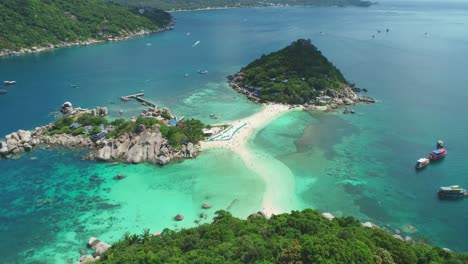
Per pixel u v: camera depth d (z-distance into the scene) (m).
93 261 70.25
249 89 187.75
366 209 96.25
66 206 97.00
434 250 66.56
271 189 103.44
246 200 98.38
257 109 165.12
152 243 73.56
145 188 104.50
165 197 100.12
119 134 128.75
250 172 111.94
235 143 130.38
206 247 68.38
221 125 145.25
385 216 93.69
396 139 134.75
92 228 88.38
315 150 126.44
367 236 67.81
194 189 103.62
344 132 140.75
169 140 125.31
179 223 89.62
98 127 136.38
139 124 129.62
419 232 88.31
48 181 108.81
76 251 81.12
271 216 85.38
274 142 132.12
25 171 114.25
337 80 189.25
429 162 118.88
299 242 61.38
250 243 65.19
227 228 75.56
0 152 123.19
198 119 153.25
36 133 137.00
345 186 106.00
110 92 190.88
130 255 65.12
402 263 60.47
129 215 92.94
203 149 126.19
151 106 169.38
